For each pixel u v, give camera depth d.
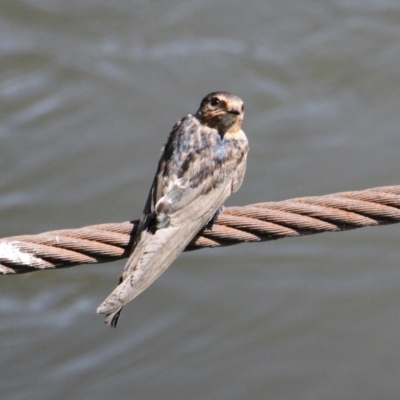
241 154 10.05
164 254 8.61
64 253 8.62
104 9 24.89
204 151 9.77
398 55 23.39
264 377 16.30
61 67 23.23
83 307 17.67
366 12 24.53
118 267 18.41
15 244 8.51
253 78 22.94
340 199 9.05
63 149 21.14
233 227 9.07
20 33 24.33
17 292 17.95
